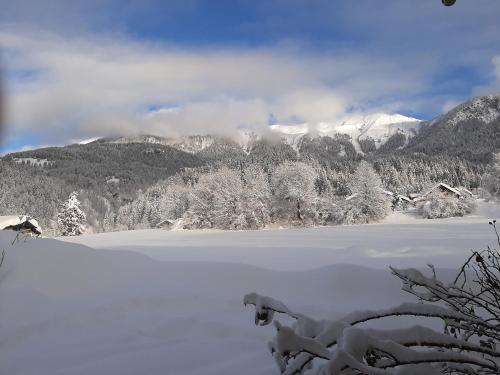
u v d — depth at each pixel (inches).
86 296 223.9
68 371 137.0
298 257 523.8
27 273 228.5
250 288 244.4
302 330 86.9
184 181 4859.7
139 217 4200.3
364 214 2209.6
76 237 1673.2
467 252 474.6
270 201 2257.6
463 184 3794.3
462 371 88.0
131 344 162.4
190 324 185.0
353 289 228.2
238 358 143.6
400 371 77.7
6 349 160.4
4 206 4205.2
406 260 415.5
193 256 644.1
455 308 104.6
